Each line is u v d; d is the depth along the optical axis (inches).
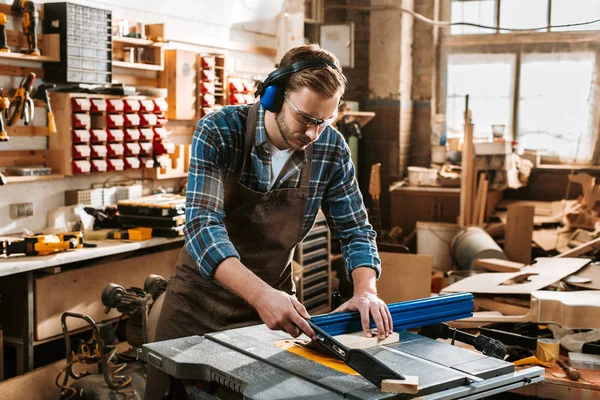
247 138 74.4
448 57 284.8
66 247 135.4
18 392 128.6
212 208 71.1
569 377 106.2
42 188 155.2
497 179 249.6
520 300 138.9
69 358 128.5
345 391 52.3
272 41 230.4
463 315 71.4
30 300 131.3
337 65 66.9
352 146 257.3
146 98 170.4
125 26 167.3
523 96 279.6
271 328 61.2
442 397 53.3
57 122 153.4
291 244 82.3
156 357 60.9
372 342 63.3
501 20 277.6
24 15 143.3
